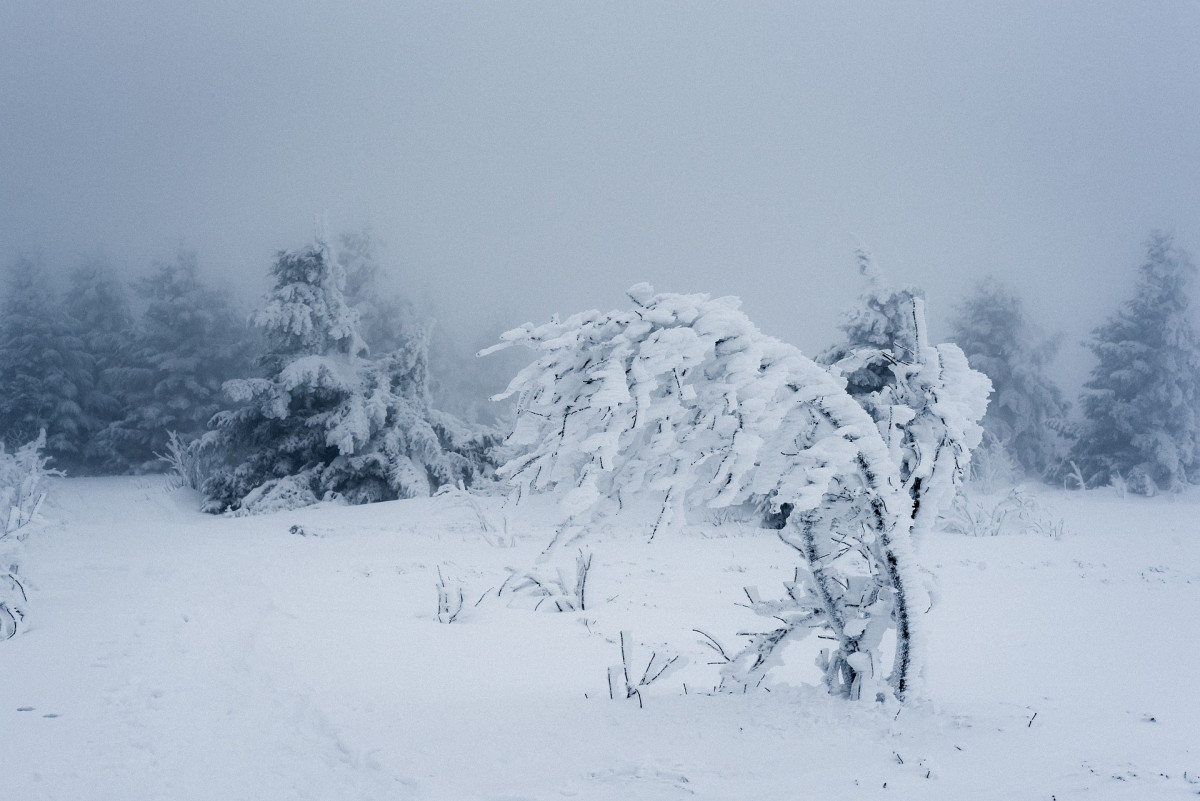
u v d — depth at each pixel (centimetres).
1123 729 464
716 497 494
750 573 1332
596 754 444
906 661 503
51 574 1245
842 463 471
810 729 463
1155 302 4009
